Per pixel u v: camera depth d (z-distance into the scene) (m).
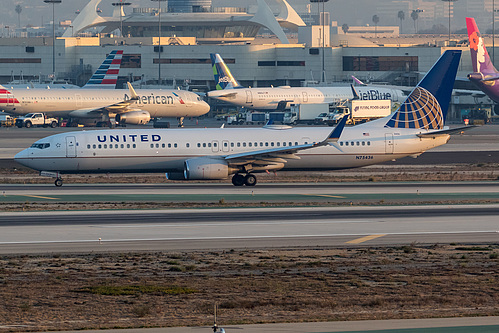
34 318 109.69
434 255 158.00
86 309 115.25
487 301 120.50
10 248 161.25
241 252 159.62
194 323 105.12
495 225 191.88
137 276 138.50
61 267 145.25
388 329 99.81
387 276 139.38
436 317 107.75
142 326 103.25
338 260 153.00
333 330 99.38
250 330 99.38
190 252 159.62
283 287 130.00
